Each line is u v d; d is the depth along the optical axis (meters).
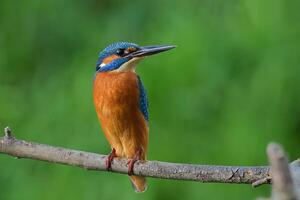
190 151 11.17
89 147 11.41
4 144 7.71
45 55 13.27
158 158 11.17
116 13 13.19
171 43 11.45
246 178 7.02
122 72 9.18
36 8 13.38
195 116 11.30
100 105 9.08
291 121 11.10
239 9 11.84
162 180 11.13
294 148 11.05
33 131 11.96
